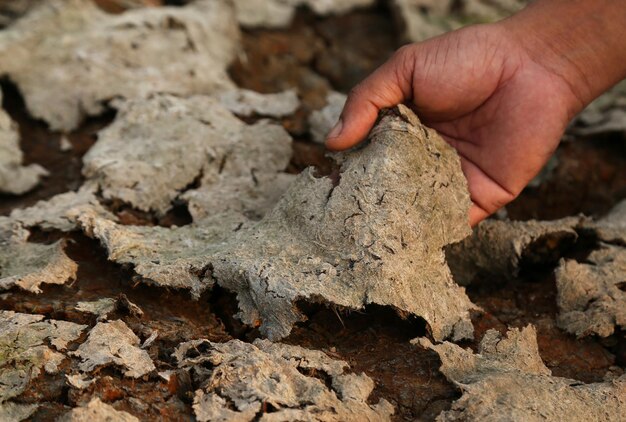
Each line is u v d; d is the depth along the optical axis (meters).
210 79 0.73
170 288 0.57
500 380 0.54
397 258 0.55
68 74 0.71
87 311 0.55
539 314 0.60
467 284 0.63
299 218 0.57
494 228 0.63
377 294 0.54
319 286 0.54
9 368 0.52
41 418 0.51
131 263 0.57
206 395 0.52
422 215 0.57
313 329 0.56
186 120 0.67
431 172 0.58
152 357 0.54
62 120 0.70
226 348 0.54
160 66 0.73
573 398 0.54
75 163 0.67
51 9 0.74
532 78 0.61
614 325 0.58
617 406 0.54
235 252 0.56
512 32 0.61
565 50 0.61
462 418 0.52
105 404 0.51
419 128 0.59
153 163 0.64
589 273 0.61
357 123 0.59
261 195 0.63
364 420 0.52
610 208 0.69
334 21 0.84
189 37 0.75
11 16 0.76
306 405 0.52
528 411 0.53
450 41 0.61
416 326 0.56
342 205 0.57
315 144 0.69
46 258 0.58
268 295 0.55
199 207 0.62
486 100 0.62
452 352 0.55
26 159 0.67
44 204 0.62
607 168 0.71
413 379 0.54
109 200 0.63
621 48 0.61
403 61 0.60
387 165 0.57
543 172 0.70
